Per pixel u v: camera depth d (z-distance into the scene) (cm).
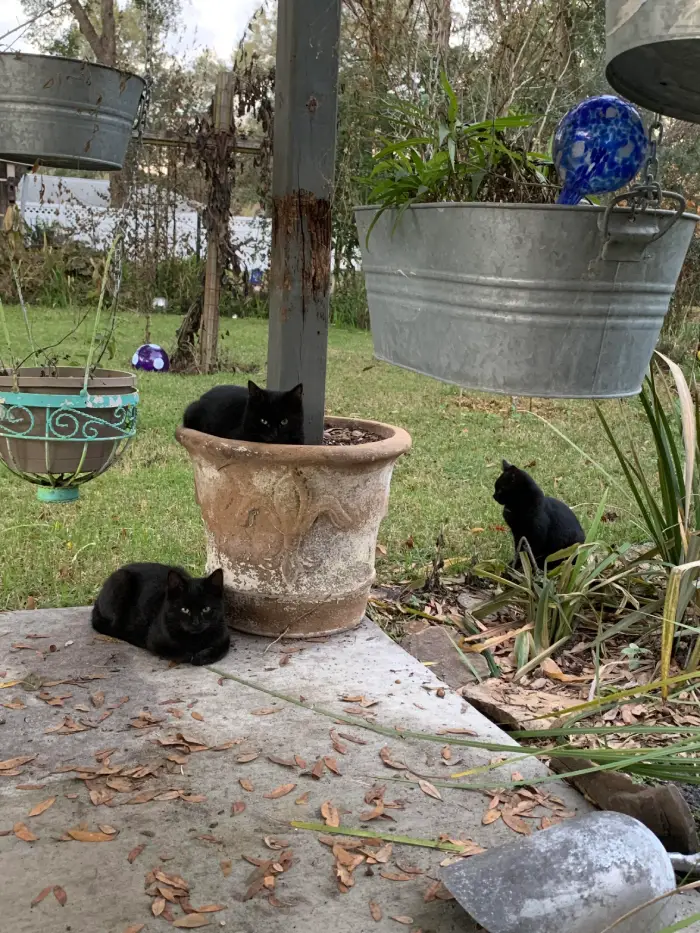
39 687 291
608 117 210
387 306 255
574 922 180
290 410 336
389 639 348
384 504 352
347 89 324
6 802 228
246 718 278
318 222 332
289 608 338
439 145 242
